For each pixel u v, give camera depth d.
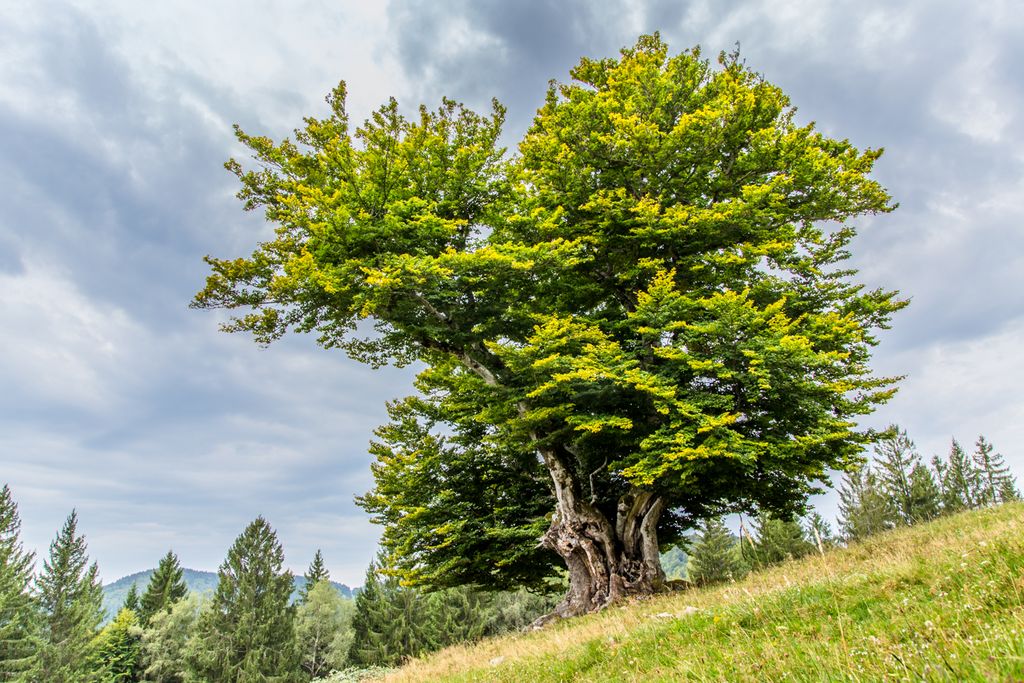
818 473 14.80
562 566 21.47
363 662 59.84
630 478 16.33
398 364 20.50
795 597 7.20
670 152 17.39
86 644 61.88
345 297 16.12
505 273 16.27
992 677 3.19
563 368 14.49
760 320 14.05
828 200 17.52
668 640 7.09
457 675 9.31
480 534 18.41
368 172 16.25
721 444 12.80
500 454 20.14
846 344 16.02
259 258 15.62
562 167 18.11
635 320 15.76
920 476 58.69
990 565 5.90
